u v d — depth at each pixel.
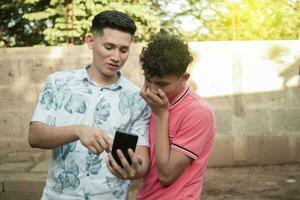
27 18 6.76
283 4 6.85
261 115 5.38
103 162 1.87
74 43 6.85
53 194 1.88
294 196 4.49
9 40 7.66
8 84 5.38
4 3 7.41
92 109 1.89
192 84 5.35
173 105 1.70
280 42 5.31
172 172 1.67
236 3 6.86
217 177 5.11
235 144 5.41
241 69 5.33
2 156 5.31
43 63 5.35
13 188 4.34
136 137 1.63
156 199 1.75
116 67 1.89
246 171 5.29
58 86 1.89
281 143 5.40
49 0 7.16
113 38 1.85
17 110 5.39
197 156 1.70
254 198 4.46
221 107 5.37
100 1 6.74
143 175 1.75
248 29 6.90
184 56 1.61
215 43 5.30
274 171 5.25
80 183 1.85
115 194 1.90
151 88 1.65
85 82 1.92
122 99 1.93
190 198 1.71
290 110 5.37
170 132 1.70
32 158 5.08
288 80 5.34
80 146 1.85
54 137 1.71
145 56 1.62
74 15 6.70
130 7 6.83
